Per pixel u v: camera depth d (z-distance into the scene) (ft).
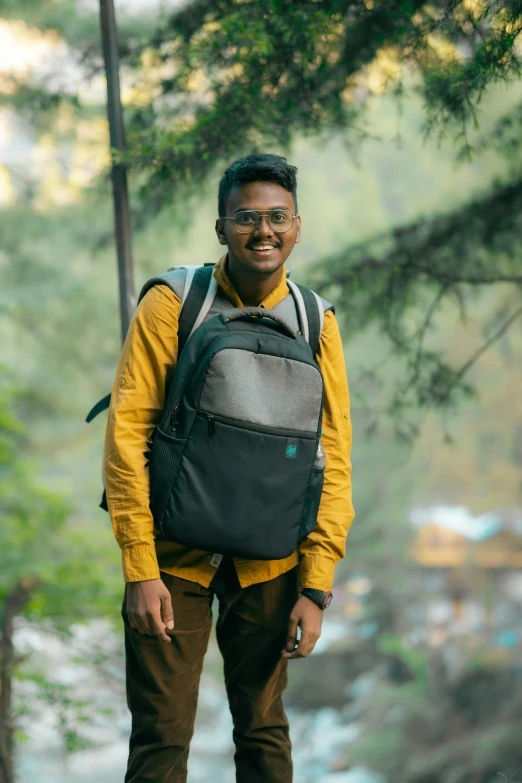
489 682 84.33
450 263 22.22
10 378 38.01
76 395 81.61
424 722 85.15
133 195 19.10
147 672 9.81
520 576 113.80
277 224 9.53
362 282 21.88
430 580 115.44
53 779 65.62
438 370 22.39
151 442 9.54
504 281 22.16
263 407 9.09
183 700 9.98
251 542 9.12
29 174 71.05
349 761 87.45
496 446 112.37
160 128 16.08
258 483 9.09
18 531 33.24
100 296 75.10
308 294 10.23
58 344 78.07
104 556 35.29
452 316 68.23
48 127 66.23
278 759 10.57
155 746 9.92
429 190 111.24
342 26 16.08
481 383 98.84
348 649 108.78
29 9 43.60
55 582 29.76
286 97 16.69
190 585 9.86
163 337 9.50
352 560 113.70
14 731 25.61
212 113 15.75
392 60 17.21
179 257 69.62
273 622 10.23
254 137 17.08
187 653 9.92
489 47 13.85
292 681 111.75
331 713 108.17
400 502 113.60
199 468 9.03
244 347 9.07
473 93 14.98
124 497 9.17
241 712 10.53
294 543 9.43
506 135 19.71
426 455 112.98
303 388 9.23
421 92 17.13
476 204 22.02
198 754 92.27
